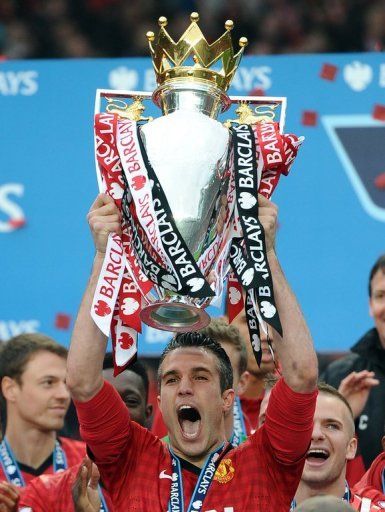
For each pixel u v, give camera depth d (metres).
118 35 29.41
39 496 17.44
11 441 19.80
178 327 14.08
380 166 23.84
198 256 13.88
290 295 14.47
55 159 24.73
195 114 14.19
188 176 13.86
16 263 24.31
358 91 24.17
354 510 12.96
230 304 14.35
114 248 14.04
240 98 14.62
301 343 14.46
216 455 15.23
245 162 14.04
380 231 23.64
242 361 18.05
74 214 24.50
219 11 29.45
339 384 21.09
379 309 21.03
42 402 19.67
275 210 14.16
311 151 24.02
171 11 29.61
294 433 14.71
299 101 24.23
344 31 28.98
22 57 29.19
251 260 13.77
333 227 23.70
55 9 29.83
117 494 15.12
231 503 14.84
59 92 24.92
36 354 19.81
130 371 18.66
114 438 14.98
